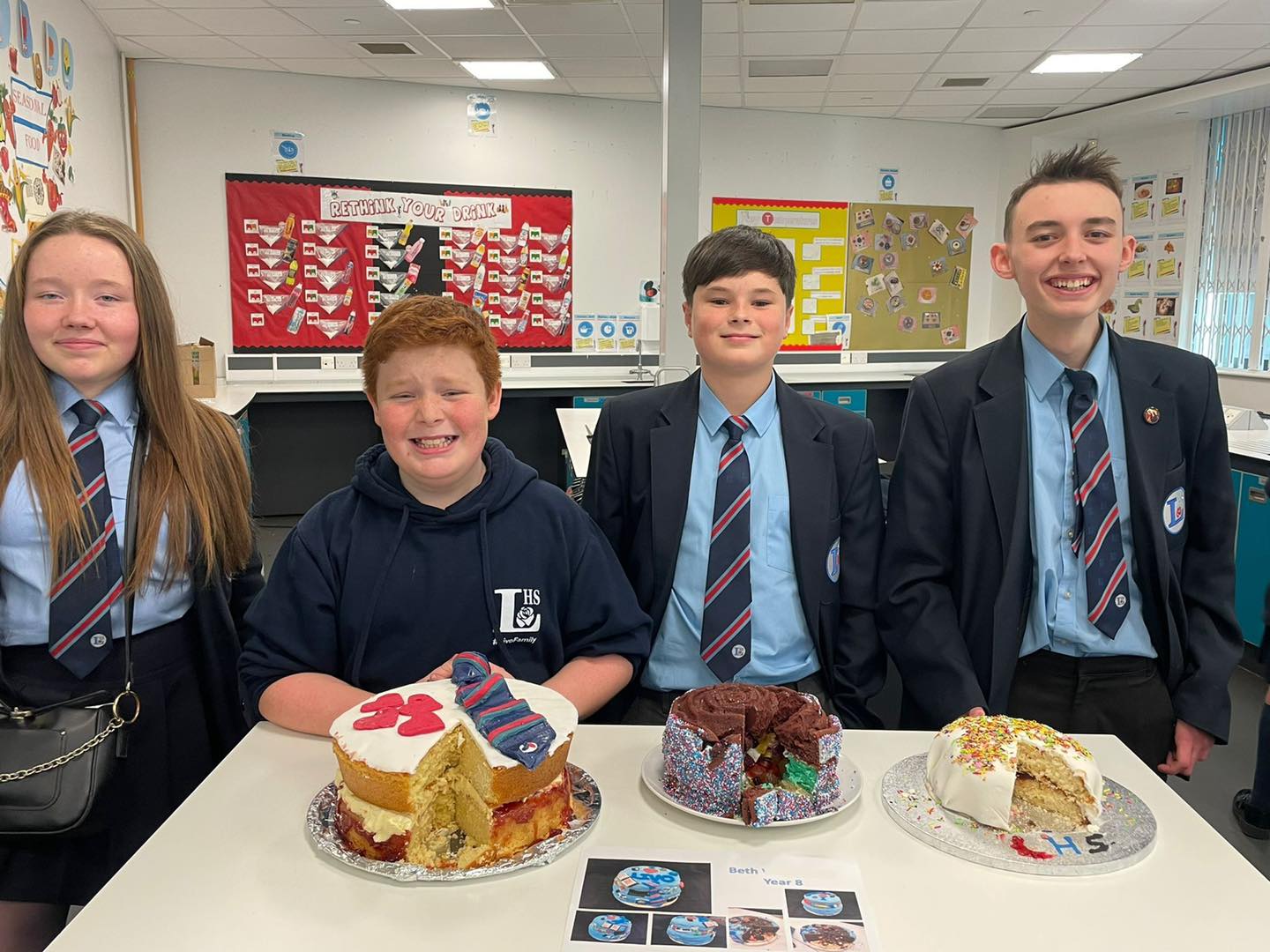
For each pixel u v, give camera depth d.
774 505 1.64
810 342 7.29
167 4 4.58
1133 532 1.54
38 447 1.41
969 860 1.01
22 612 1.42
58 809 1.30
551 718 1.10
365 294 6.28
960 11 4.55
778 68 5.62
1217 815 2.66
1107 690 1.56
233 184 5.92
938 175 7.39
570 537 1.45
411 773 0.98
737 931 0.87
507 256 6.50
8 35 3.58
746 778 1.12
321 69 5.77
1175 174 6.74
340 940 0.86
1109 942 0.87
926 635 1.60
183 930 0.87
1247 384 6.12
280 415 6.02
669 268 4.19
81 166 4.68
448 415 1.24
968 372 1.64
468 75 5.88
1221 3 4.43
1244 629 3.79
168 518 1.49
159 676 1.51
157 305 1.48
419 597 1.37
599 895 0.93
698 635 1.65
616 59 5.46
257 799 1.13
